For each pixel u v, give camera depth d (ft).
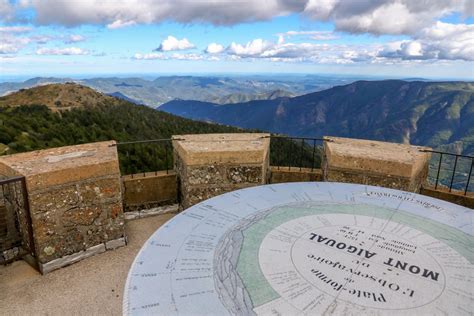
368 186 9.59
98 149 12.26
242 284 4.89
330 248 5.94
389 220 7.21
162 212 14.21
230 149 12.38
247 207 7.89
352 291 4.72
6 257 10.89
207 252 5.81
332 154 11.91
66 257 10.82
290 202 8.24
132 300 4.54
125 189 13.43
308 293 4.68
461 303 4.50
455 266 5.42
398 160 11.31
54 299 9.43
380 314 4.26
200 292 4.71
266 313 4.29
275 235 6.45
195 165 12.23
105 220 11.41
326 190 9.19
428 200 8.53
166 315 4.25
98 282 10.14
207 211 7.63
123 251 11.71
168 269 5.28
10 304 9.21
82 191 10.69
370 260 5.56
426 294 4.67
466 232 6.70
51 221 10.28
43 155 11.47
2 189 10.72
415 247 6.02
